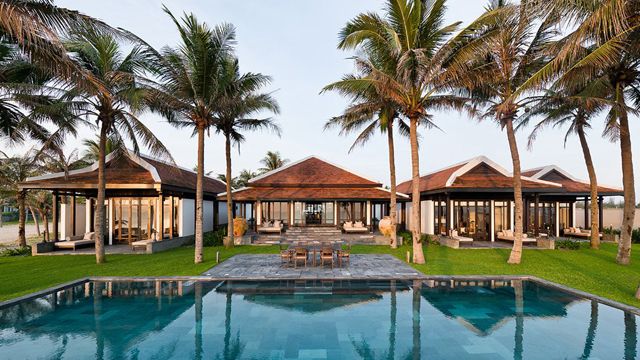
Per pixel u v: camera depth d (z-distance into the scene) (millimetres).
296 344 6930
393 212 19516
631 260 15445
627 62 12977
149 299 9758
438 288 10852
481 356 6402
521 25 12531
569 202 28859
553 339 7164
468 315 8586
